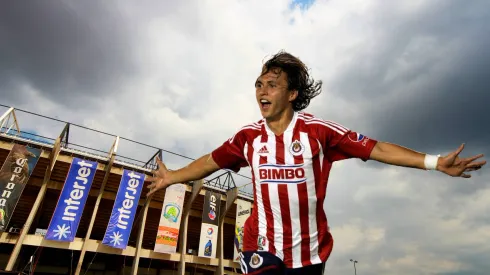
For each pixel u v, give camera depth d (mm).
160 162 3490
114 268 39875
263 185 2684
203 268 40125
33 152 26625
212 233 33562
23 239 24484
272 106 2707
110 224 27859
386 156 2430
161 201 35938
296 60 2848
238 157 3055
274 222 2586
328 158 2682
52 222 25516
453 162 2166
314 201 2572
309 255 2531
